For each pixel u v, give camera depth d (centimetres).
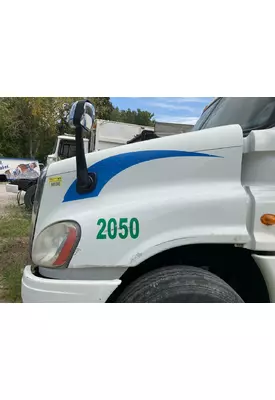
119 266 153
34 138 2381
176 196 159
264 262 157
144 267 175
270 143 159
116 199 162
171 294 149
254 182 163
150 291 151
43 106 1988
